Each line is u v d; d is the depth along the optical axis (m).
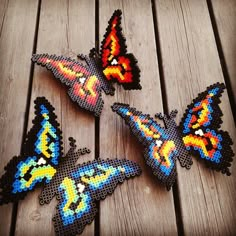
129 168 0.37
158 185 0.37
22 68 0.45
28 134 0.35
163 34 0.50
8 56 0.45
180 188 0.37
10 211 0.34
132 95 0.43
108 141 0.40
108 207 0.35
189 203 0.37
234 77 0.47
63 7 0.51
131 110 0.38
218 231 0.36
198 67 0.47
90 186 0.35
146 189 0.37
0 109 0.41
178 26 0.51
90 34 0.49
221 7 0.54
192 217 0.36
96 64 0.44
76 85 0.41
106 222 0.35
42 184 0.35
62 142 0.36
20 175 0.34
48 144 0.35
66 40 0.48
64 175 0.35
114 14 0.43
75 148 0.39
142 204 0.36
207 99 0.41
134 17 0.51
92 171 0.36
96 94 0.41
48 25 0.49
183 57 0.48
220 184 0.38
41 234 0.33
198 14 0.53
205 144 0.38
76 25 0.50
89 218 0.34
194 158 0.39
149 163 0.35
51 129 0.36
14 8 0.51
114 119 0.41
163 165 0.36
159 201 0.36
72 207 0.34
